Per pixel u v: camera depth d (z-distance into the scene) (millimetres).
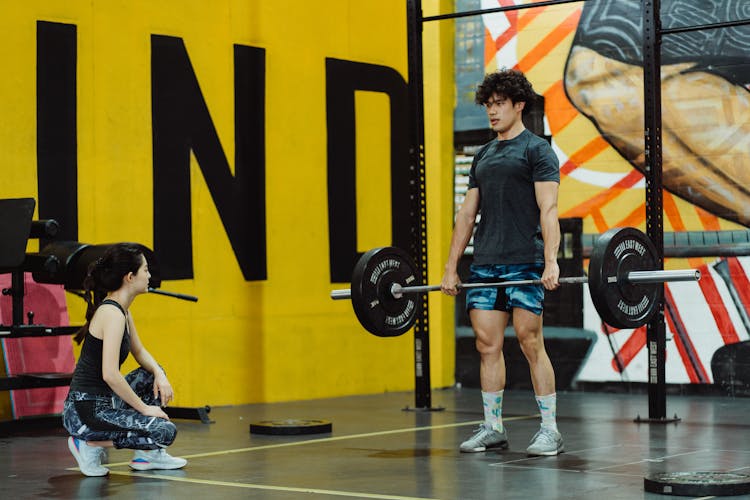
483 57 9930
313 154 9234
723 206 8805
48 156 7656
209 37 8578
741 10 8727
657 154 7180
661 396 7230
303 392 9109
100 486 4816
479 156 5746
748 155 8711
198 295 8445
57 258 6906
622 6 9234
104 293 6766
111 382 4891
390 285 5762
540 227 5590
